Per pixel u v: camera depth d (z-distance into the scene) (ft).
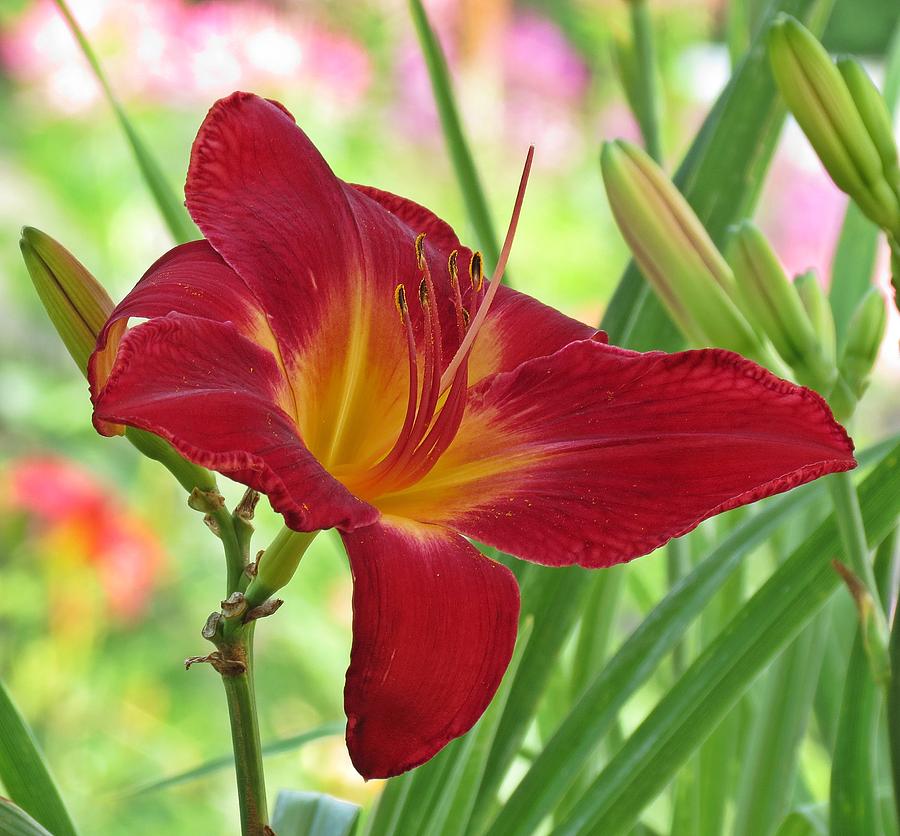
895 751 1.75
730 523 2.22
